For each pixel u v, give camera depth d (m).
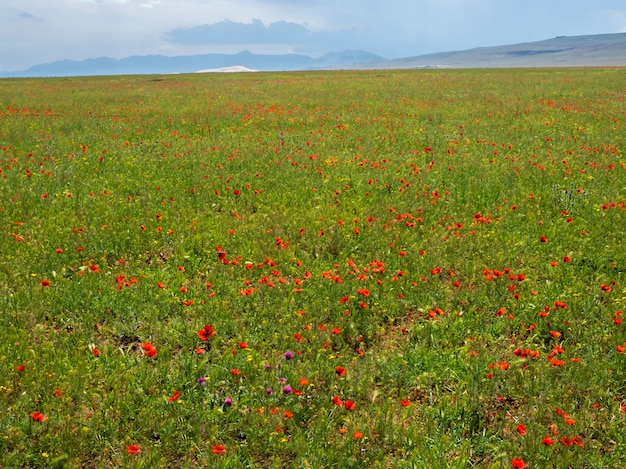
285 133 18.56
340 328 6.12
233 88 40.34
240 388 4.96
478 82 42.59
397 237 8.67
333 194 11.05
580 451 4.20
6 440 4.20
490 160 13.91
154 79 58.06
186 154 14.32
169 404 4.67
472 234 8.80
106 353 5.48
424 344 5.86
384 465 4.11
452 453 4.37
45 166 12.98
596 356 5.50
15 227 8.71
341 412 4.72
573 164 13.31
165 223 9.20
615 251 8.11
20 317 6.07
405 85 40.84
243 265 7.64
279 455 4.28
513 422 4.64
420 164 13.75
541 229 9.09
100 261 7.66
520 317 6.35
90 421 4.50
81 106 27.38
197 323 6.12
